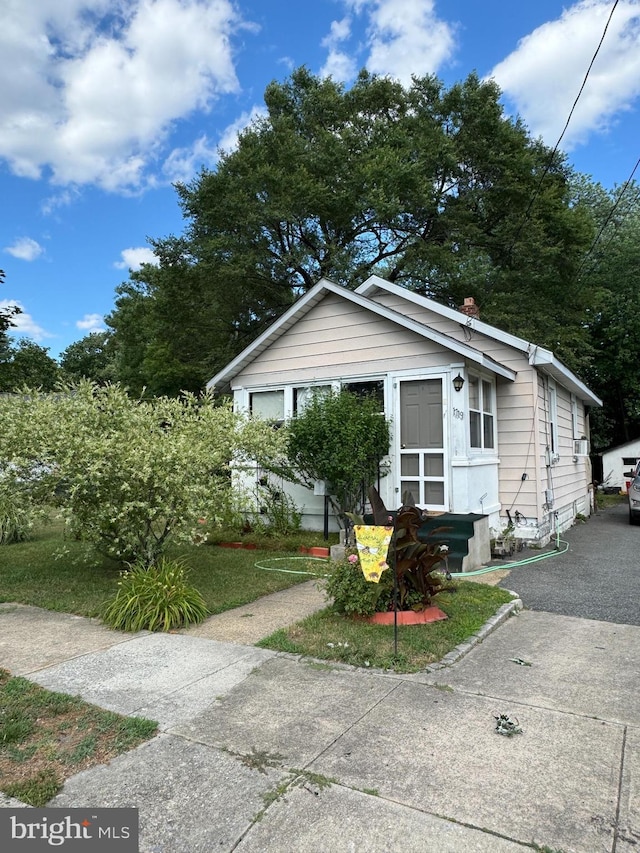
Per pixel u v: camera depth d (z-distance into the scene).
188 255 19.91
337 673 3.95
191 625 5.16
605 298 25.03
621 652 4.37
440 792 2.53
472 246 19.97
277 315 19.81
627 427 28.34
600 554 8.84
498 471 9.82
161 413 7.38
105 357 46.44
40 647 4.60
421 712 3.33
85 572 7.47
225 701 3.51
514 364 9.76
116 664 4.18
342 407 8.80
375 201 17.14
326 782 2.61
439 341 8.62
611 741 2.98
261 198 18.30
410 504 5.07
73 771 2.76
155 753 2.91
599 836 2.24
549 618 5.34
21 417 6.40
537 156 21.06
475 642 4.54
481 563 7.88
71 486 5.93
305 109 21.27
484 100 20.34
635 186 29.09
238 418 7.70
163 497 6.05
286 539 9.20
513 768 2.72
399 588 4.98
